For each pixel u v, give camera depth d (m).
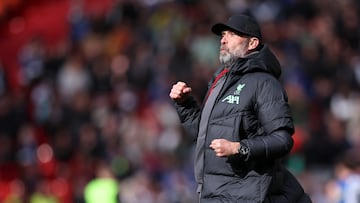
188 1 71.50
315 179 50.59
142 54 66.25
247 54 24.06
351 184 38.31
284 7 70.12
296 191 24.22
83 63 67.12
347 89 61.69
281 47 65.75
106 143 59.16
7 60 74.56
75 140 60.50
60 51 69.56
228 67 24.25
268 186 23.22
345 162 38.72
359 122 58.69
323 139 54.19
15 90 69.50
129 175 55.59
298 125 57.25
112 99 63.78
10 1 78.19
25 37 76.56
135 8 71.88
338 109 60.59
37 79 68.19
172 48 66.56
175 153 57.09
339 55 64.94
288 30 67.50
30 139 62.62
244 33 23.95
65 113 62.75
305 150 53.00
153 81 64.50
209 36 66.81
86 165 57.41
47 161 60.78
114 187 47.44
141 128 59.69
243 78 23.64
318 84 62.12
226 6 70.25
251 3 70.56
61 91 65.75
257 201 23.09
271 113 23.08
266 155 22.70
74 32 72.44
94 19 71.81
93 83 65.31
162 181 55.25
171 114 60.88
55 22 77.19
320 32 67.25
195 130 25.00
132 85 64.56
